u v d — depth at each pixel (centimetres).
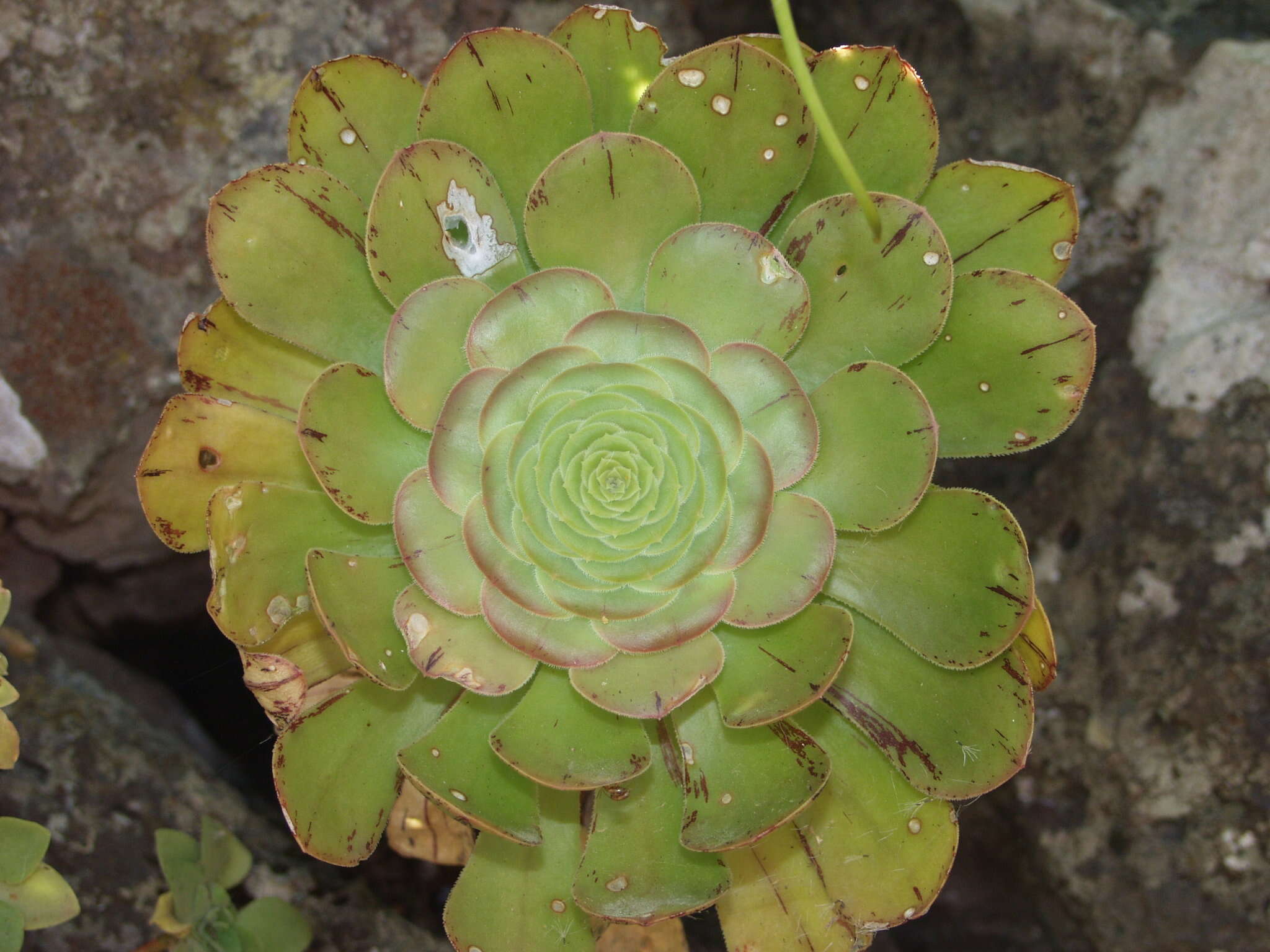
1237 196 66
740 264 52
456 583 52
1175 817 66
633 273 54
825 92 53
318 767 53
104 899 63
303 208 53
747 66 52
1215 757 65
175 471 53
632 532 52
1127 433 67
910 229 52
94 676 71
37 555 72
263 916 63
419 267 53
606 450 52
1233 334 66
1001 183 54
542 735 52
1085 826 68
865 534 54
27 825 57
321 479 51
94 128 66
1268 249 66
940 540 53
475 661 52
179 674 77
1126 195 68
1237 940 65
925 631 53
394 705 54
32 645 69
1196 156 67
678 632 52
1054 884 69
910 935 75
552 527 52
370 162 55
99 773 66
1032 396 52
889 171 54
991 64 70
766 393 52
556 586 52
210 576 75
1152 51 68
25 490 69
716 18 72
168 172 67
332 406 52
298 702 50
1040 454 71
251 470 53
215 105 67
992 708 53
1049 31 69
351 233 53
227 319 54
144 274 67
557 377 52
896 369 52
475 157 53
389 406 53
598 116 55
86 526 70
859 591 54
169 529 53
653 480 52
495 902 54
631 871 52
